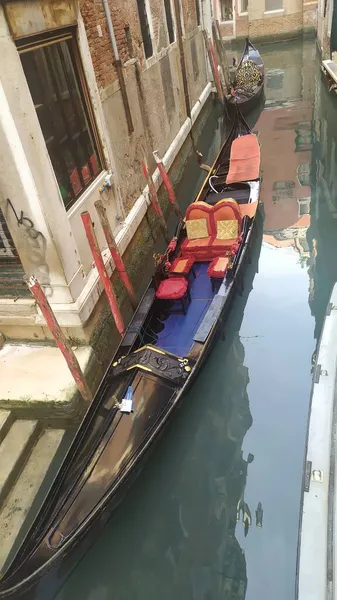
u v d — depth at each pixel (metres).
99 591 3.88
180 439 4.73
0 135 3.99
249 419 5.01
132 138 7.11
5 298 5.14
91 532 3.63
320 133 11.89
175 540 4.06
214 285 6.14
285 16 22.78
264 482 4.42
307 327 6.04
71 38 5.00
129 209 6.98
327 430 3.59
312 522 3.04
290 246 7.68
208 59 15.70
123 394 4.44
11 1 3.78
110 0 6.27
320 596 2.69
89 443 4.13
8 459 4.53
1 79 3.72
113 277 5.93
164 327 5.83
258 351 5.79
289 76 17.31
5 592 3.16
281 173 10.16
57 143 4.84
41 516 3.67
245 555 3.92
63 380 4.86
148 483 4.33
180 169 10.66
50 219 4.43
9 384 4.91
